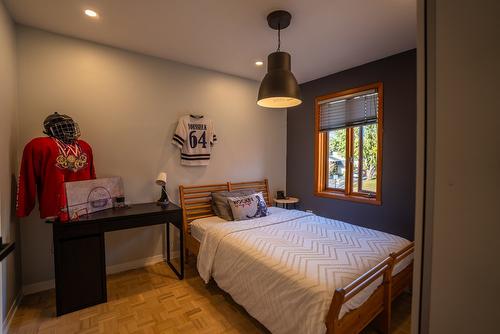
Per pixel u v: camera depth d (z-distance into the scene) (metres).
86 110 2.58
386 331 1.80
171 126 3.12
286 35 2.43
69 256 2.05
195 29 2.34
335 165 3.69
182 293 2.38
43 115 2.38
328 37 2.46
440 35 0.53
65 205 2.08
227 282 2.14
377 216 3.06
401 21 2.17
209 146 3.38
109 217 2.22
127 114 2.82
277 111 4.16
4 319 1.84
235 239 2.24
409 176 2.76
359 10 2.01
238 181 3.75
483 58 0.47
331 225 2.69
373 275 1.58
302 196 4.01
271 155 4.12
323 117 3.69
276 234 2.36
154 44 2.65
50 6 1.98
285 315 1.57
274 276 1.69
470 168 0.50
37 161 2.13
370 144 3.24
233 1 1.91
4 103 1.92
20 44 2.26
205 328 1.89
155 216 2.48
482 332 0.49
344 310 1.45
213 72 3.45
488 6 0.46
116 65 2.74
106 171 2.71
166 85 3.07
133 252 2.92
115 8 2.01
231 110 3.64
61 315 2.03
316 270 1.62
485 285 0.49
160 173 2.90
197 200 3.28
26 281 2.33
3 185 1.88
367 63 3.11
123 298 2.29
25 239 2.32
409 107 2.74
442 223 0.54
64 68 2.46
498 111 0.45
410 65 2.72
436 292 0.56
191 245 2.92
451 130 0.52
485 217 0.48
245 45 2.66
